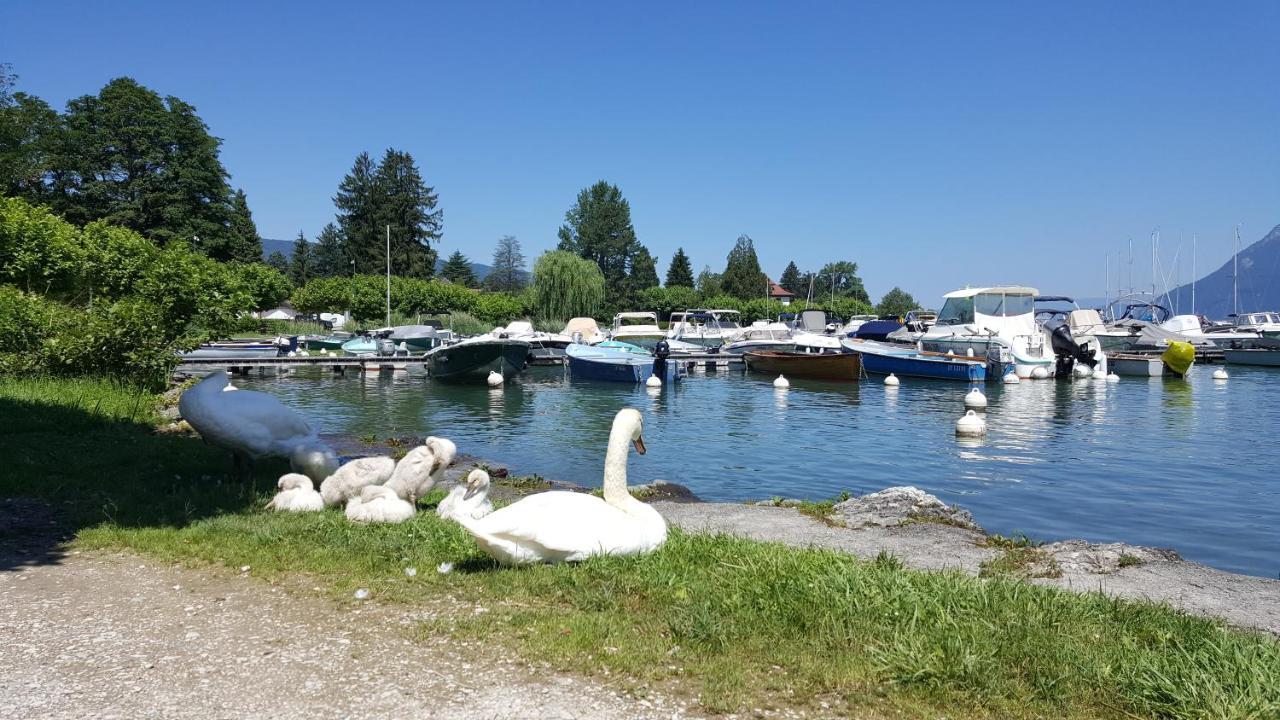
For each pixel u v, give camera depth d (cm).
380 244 10488
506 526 598
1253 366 4841
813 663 454
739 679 432
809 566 620
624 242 12250
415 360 4100
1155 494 1379
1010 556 780
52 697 404
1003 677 436
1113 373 4138
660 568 611
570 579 586
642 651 466
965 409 2680
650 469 1596
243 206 9294
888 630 494
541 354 4659
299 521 772
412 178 10788
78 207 5925
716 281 15450
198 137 6438
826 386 3594
